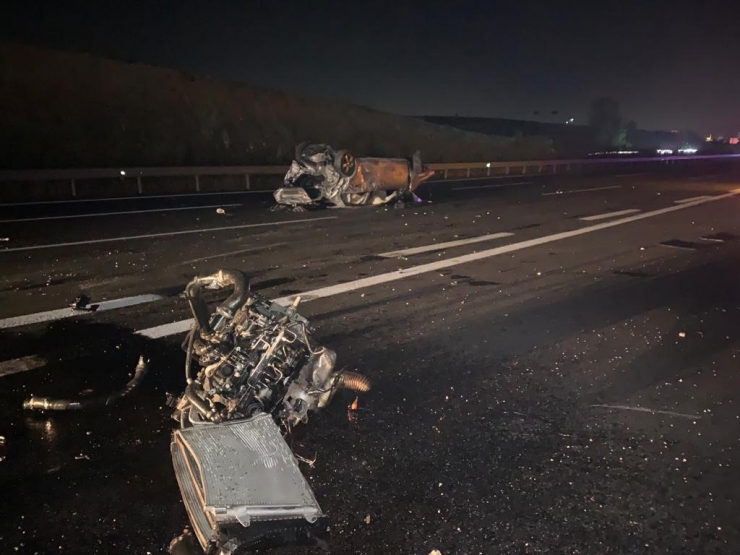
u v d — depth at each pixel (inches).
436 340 225.5
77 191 671.1
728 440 156.9
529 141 2110.0
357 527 117.0
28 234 402.3
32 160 855.7
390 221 514.3
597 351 219.6
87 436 148.3
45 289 272.4
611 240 448.1
